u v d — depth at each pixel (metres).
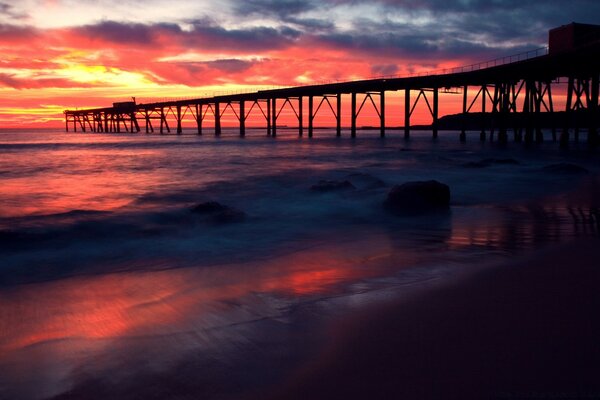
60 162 25.05
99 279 5.23
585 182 14.48
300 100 63.22
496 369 2.75
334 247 6.71
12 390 2.77
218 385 2.75
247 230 8.08
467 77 41.56
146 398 2.65
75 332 3.66
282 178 16.31
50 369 3.03
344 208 10.09
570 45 31.89
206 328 3.64
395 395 2.54
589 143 33.84
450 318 3.59
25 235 7.36
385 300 4.14
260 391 2.66
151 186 14.53
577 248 5.93
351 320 3.67
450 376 2.71
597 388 2.52
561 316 3.53
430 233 7.56
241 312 3.99
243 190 13.31
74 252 6.56
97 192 13.17
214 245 6.96
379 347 3.13
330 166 21.67
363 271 5.28
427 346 3.11
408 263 5.58
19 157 29.25
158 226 8.30
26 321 3.93
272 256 6.23
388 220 8.85
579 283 4.38
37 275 5.43
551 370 2.72
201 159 26.77
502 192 12.67
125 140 62.66
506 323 3.43
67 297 4.59
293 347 3.22
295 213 9.72
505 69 35.59
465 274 4.92
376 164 22.77
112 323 3.83
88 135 97.62
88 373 2.96
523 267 5.09
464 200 11.34
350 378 2.75
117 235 7.64
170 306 4.22
